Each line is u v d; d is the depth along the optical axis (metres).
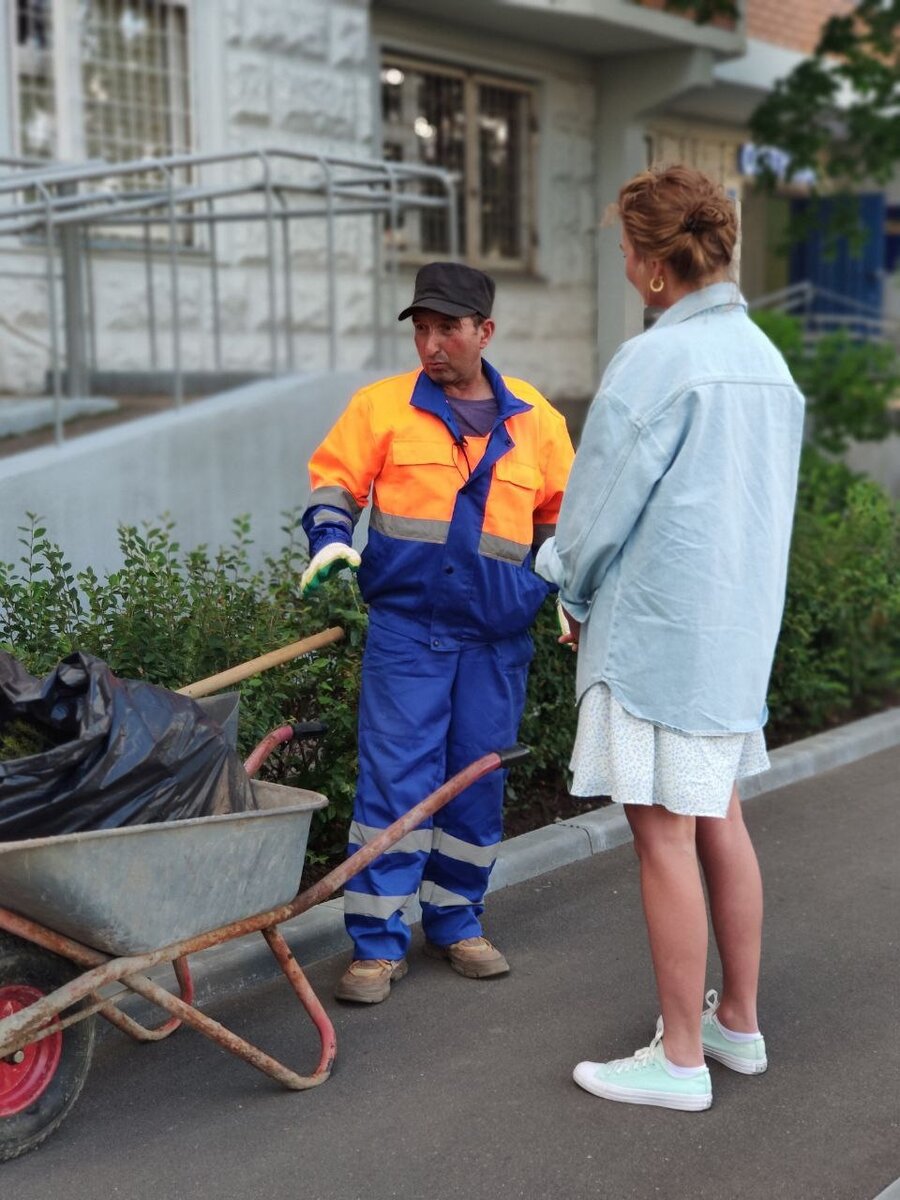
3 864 2.78
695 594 3.16
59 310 9.20
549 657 5.50
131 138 9.63
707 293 3.22
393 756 3.95
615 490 3.15
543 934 4.53
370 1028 3.85
